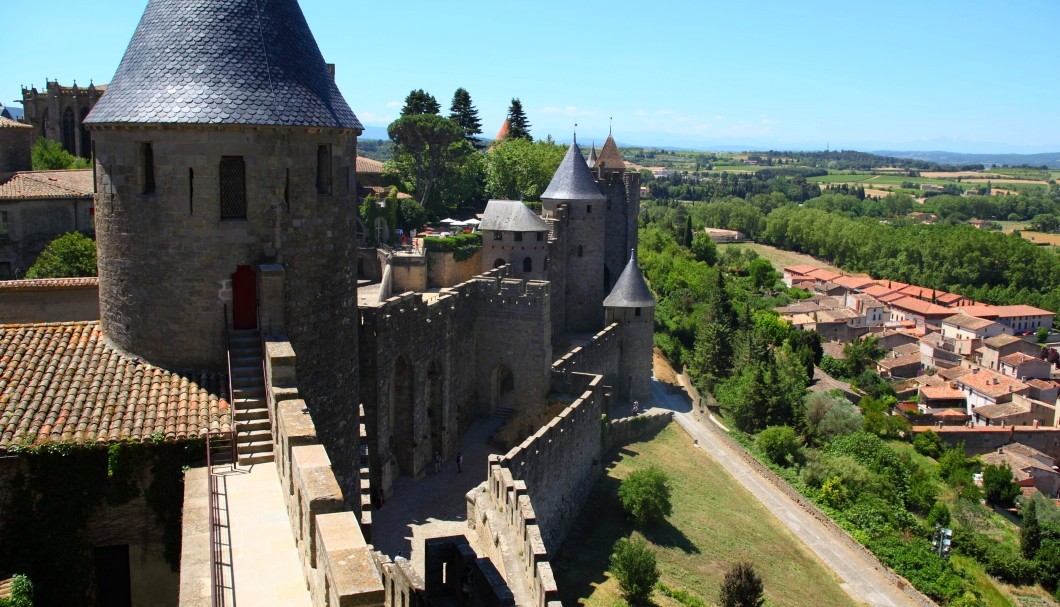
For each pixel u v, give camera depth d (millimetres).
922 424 106625
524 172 124250
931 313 164250
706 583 46094
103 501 21094
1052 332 166125
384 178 124938
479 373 59031
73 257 56406
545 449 44688
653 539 49719
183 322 23672
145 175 23406
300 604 15562
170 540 21516
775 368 80875
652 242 145500
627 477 53000
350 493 27969
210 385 23328
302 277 24734
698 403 80500
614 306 74438
